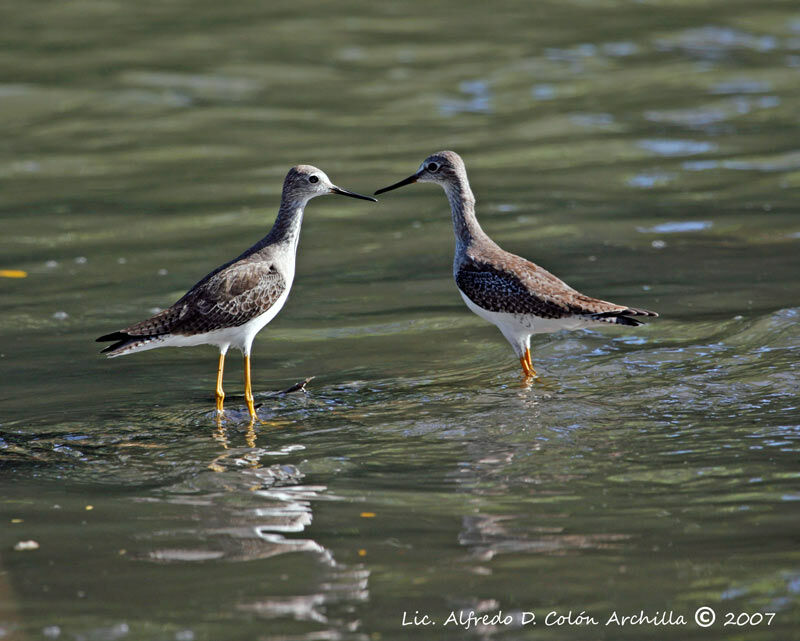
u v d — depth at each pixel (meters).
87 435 11.81
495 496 9.88
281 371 13.91
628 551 8.68
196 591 8.27
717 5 35.28
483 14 34.69
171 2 35.66
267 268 13.39
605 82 28.39
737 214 19.38
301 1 35.81
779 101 26.48
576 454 10.78
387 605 8.02
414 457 10.94
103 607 8.03
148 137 24.72
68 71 28.89
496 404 12.36
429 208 20.77
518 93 27.72
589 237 18.53
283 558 8.78
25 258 18.00
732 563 8.38
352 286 16.88
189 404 12.84
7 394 13.11
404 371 13.72
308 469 10.70
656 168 22.25
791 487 9.71
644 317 14.99
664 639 7.48
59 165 22.95
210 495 10.12
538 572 8.42
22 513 9.73
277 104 27.06
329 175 21.98
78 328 15.27
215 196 21.09
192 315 12.80
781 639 7.40
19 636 7.62
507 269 13.49
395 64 30.14
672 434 11.17
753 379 12.62
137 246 18.55
